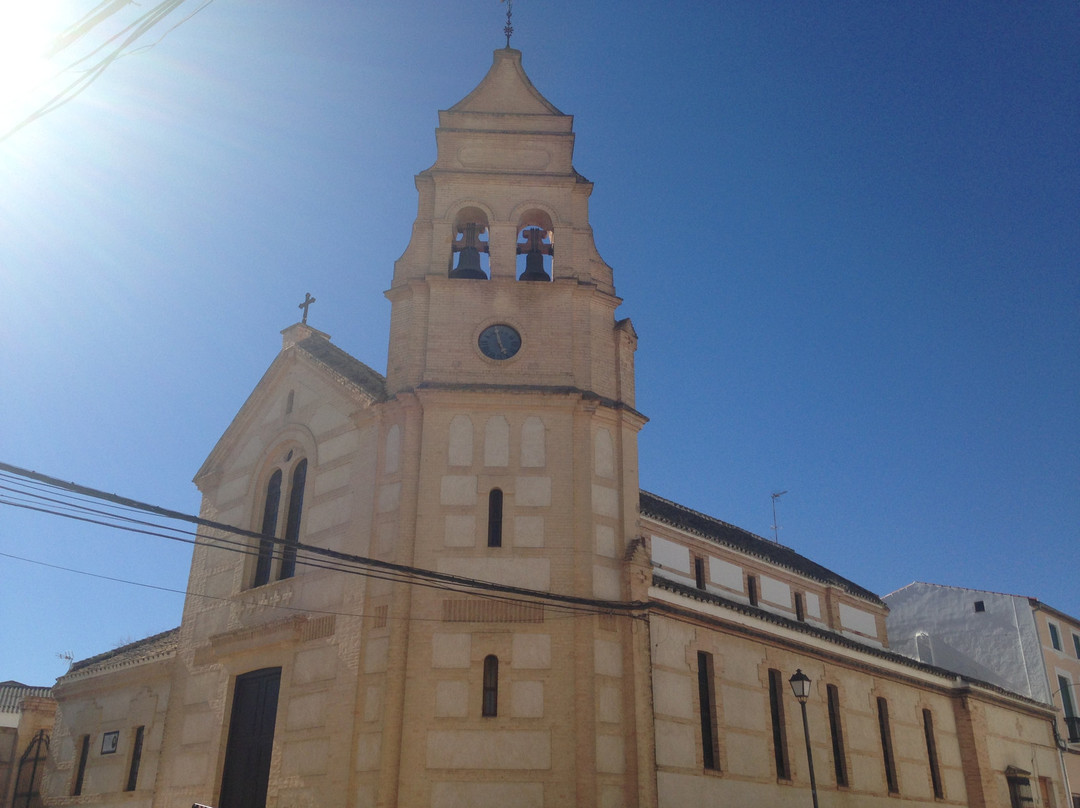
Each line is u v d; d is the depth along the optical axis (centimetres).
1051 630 4812
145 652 3166
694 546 3316
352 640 2386
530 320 2650
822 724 3038
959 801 3584
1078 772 4412
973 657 4775
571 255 2747
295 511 2873
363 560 1859
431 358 2595
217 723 2664
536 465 2472
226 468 3178
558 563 2367
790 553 4122
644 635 2377
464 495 2433
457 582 2073
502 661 2253
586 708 2208
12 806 3400
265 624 2605
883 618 4269
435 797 2122
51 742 3375
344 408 2781
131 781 2962
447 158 2867
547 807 2117
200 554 3098
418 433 2509
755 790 2633
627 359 2720
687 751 2430
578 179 2847
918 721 3544
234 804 2539
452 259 2797
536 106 2958
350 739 2252
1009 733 4003
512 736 2180
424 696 2219
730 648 2745
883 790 3195
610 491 2516
